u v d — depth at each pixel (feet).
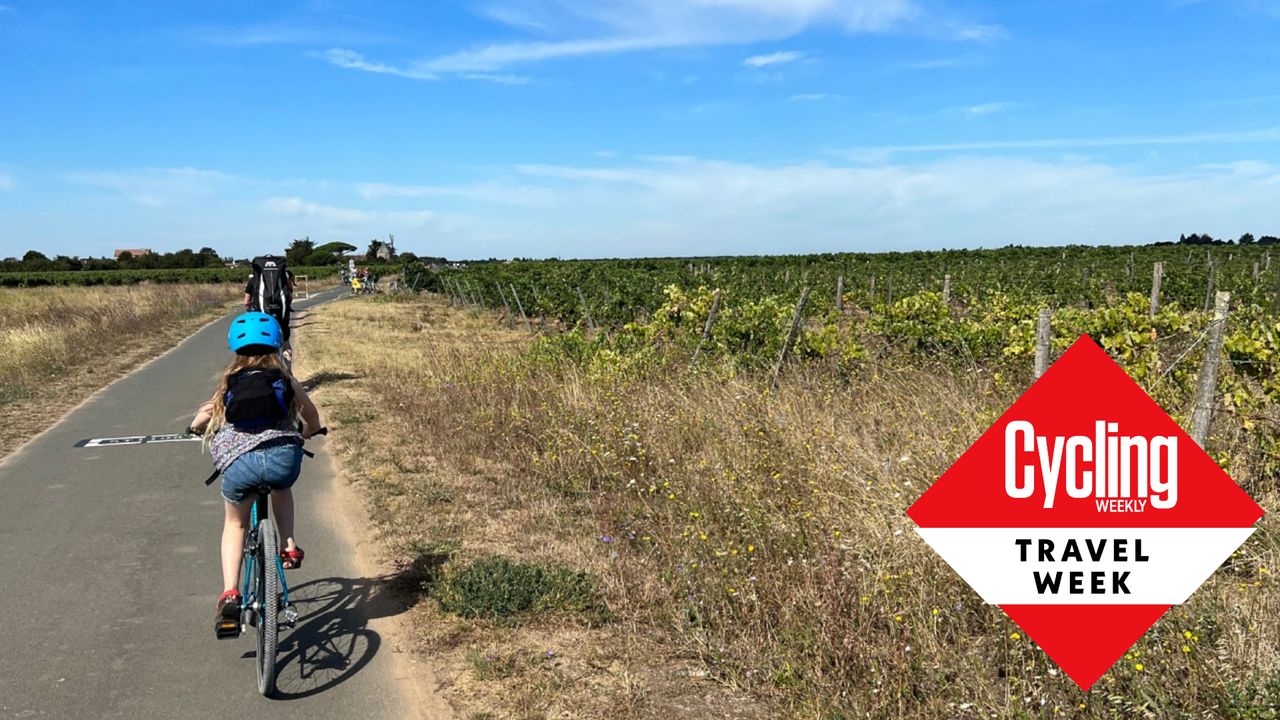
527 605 15.84
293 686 13.33
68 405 39.70
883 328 37.01
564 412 27.94
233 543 13.61
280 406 13.47
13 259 313.73
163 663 14.08
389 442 29.86
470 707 12.64
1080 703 11.55
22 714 12.47
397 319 94.73
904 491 16.49
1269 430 18.84
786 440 20.98
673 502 19.70
